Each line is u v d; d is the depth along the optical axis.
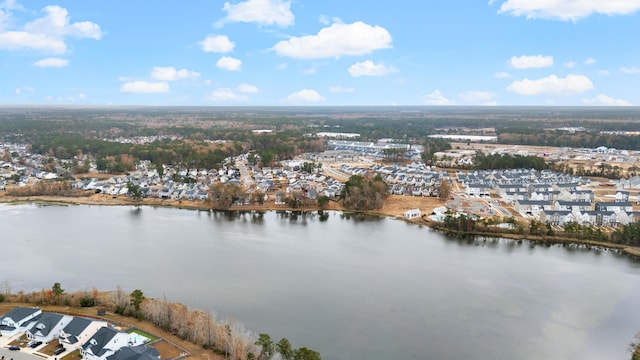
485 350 107.31
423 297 134.88
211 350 100.62
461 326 118.12
